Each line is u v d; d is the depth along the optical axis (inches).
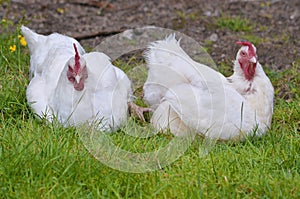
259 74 240.8
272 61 335.6
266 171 210.1
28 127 235.3
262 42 363.6
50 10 401.4
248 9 415.8
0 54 303.0
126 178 202.2
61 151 213.0
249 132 233.8
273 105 259.9
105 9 411.2
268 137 235.8
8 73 288.8
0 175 201.2
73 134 230.2
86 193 196.4
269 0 430.9
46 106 246.4
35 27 373.4
